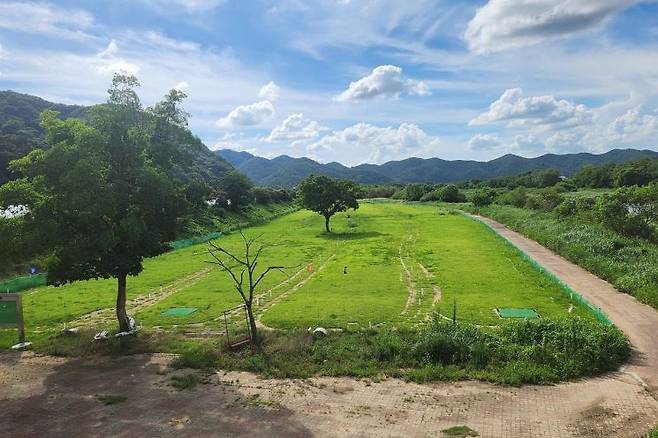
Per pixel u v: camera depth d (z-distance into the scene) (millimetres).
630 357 21281
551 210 77625
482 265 44625
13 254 24547
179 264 50812
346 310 30375
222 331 27281
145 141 25641
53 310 33625
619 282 33594
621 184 124500
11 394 19609
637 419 15914
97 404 18406
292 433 15727
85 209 22984
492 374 19562
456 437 15094
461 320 27719
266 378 20406
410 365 21109
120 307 26688
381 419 16500
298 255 53656
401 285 37688
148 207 25031
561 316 27797
